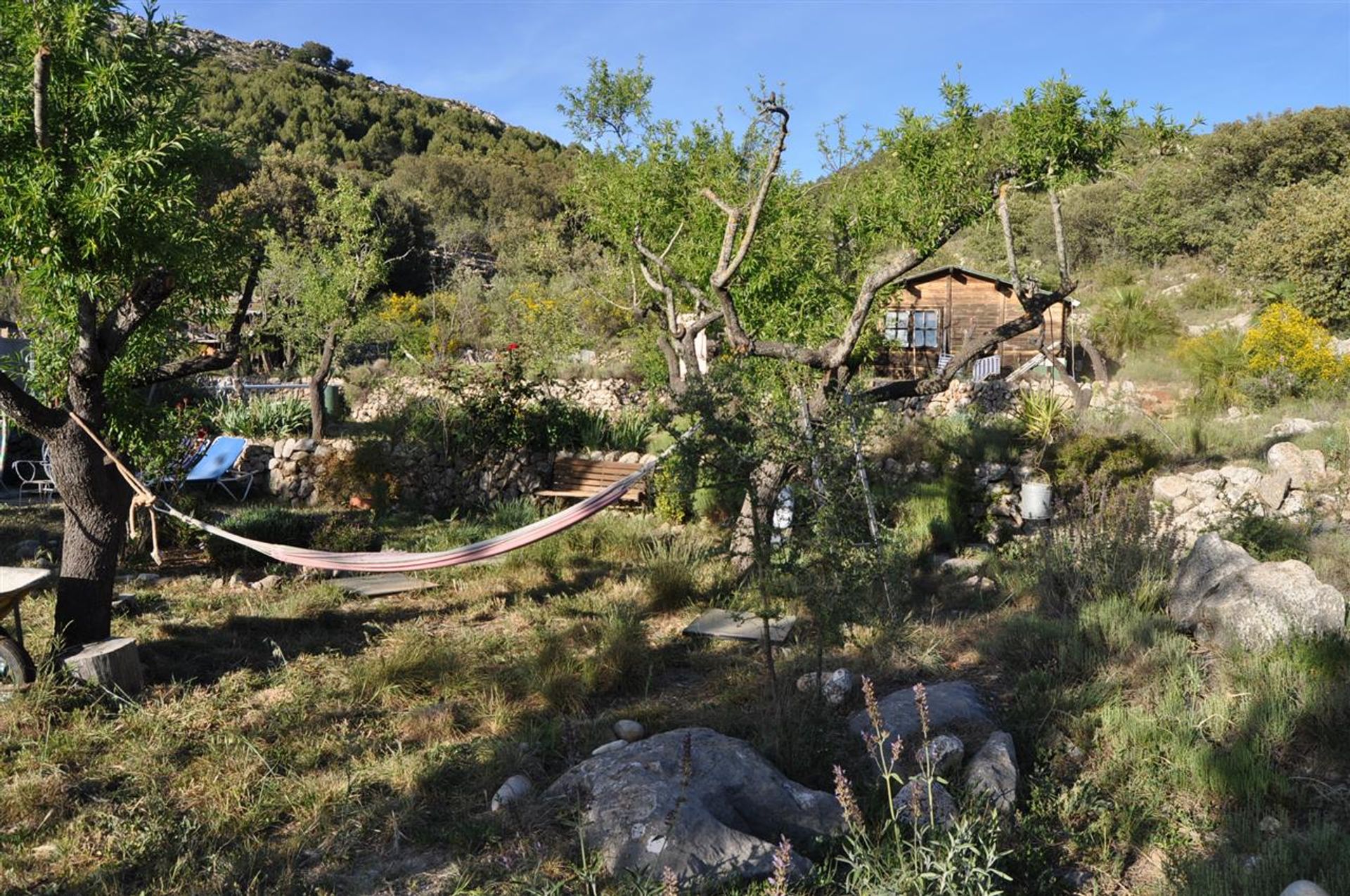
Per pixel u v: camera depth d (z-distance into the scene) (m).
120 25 6.09
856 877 3.60
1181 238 34.44
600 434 14.59
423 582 9.06
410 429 14.44
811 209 10.26
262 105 77.69
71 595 6.30
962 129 7.70
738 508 11.73
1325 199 24.56
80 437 6.29
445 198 60.75
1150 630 6.33
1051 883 3.83
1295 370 15.27
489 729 5.53
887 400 9.38
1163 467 11.29
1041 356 19.41
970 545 10.70
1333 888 3.61
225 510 11.94
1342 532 8.29
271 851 4.06
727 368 5.83
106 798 4.58
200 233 6.50
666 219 10.93
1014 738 5.17
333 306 14.96
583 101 10.88
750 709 5.63
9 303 16.39
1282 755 4.77
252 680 6.23
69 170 5.85
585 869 3.68
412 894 3.79
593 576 9.38
